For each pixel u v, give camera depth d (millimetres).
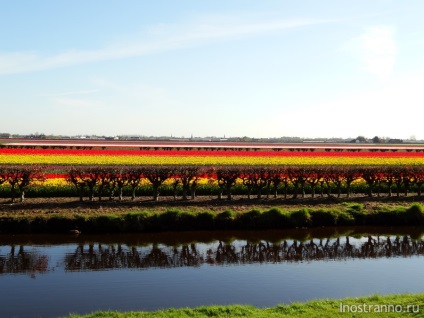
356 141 186250
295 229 26188
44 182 31391
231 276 18000
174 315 12336
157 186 29734
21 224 23906
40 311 14195
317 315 11977
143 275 18047
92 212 25797
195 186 30672
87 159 45688
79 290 16172
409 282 17500
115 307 14539
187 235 24672
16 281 17172
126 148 66625
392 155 56594
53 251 21453
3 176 28016
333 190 34969
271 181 31812
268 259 20734
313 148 72500
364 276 18203
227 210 26266
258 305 14812
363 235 25391
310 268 19266
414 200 32188
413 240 24516
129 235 24344
